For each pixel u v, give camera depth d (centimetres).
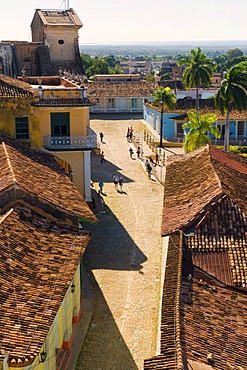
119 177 4319
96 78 8325
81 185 3475
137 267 2622
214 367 1287
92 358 1889
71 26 5966
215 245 1853
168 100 5678
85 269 2592
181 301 1590
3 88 3303
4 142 2808
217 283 1728
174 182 2559
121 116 7394
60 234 1944
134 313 2189
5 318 1414
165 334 1415
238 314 1594
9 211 1928
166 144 5688
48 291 1576
